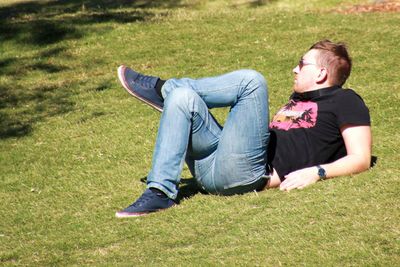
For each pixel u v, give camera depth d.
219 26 21.91
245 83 8.91
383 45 18.50
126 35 21.38
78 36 21.41
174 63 18.62
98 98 16.41
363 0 31.20
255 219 8.41
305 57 9.56
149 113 14.88
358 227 7.80
